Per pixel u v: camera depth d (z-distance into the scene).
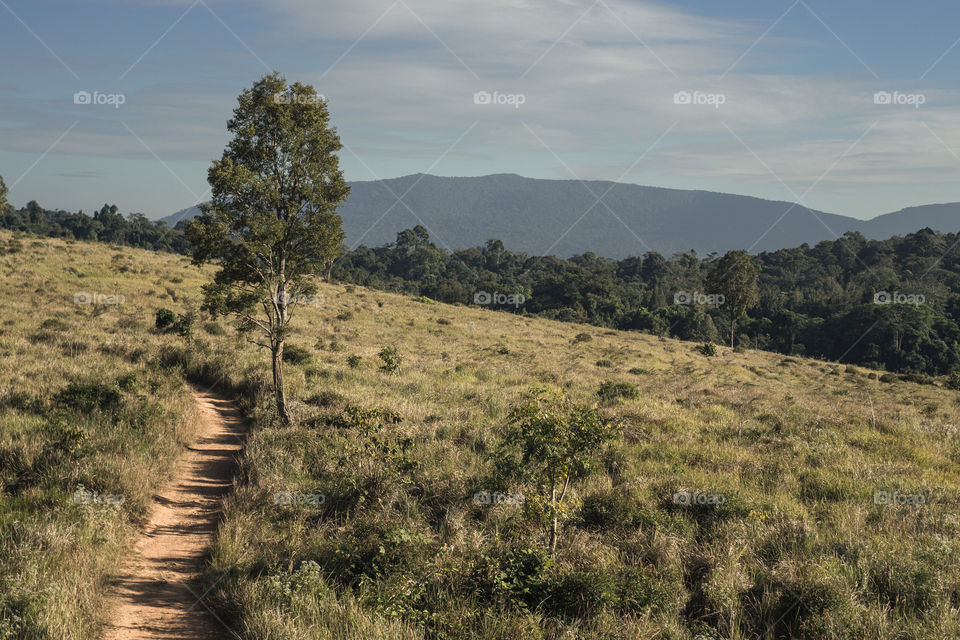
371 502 10.96
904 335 98.81
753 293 83.31
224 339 34.62
